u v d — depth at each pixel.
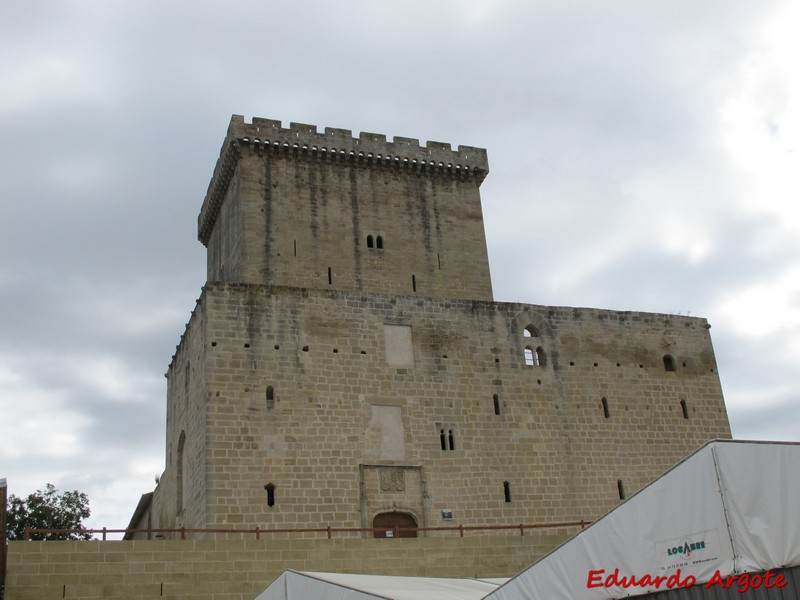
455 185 62.44
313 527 43.91
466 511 47.06
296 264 56.31
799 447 18.89
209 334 45.59
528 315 52.97
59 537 69.81
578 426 51.28
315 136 59.53
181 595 32.97
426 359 49.66
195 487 45.31
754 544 19.11
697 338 56.94
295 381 46.34
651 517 20.98
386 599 22.95
